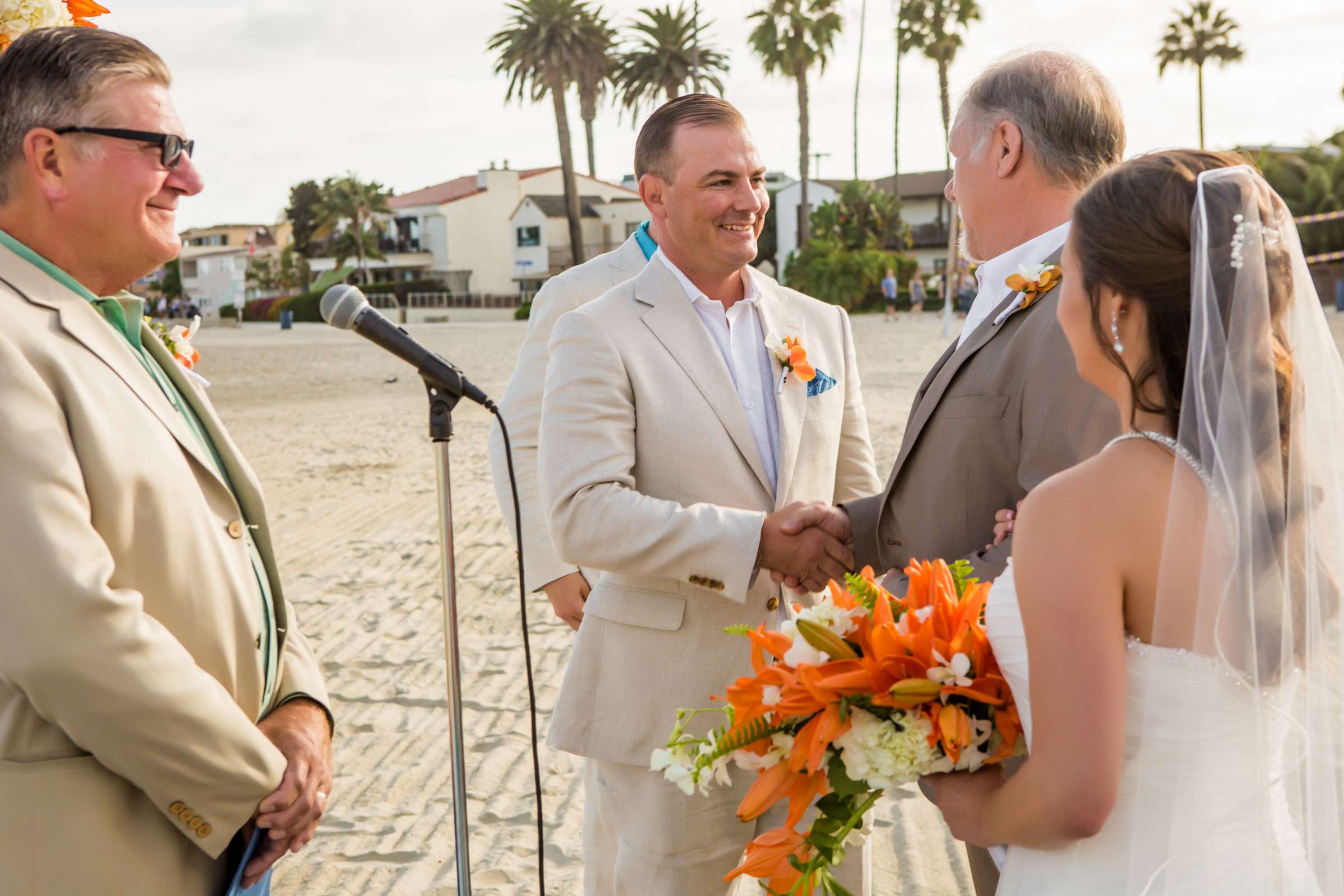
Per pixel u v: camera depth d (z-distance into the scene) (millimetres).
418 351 2309
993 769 1762
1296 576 1635
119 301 2100
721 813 2637
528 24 51406
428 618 6195
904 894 3438
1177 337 1612
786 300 2965
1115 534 1563
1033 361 2215
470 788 4207
